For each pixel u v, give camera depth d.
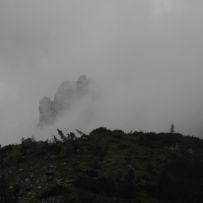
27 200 19.22
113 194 19.83
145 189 21.27
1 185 20.14
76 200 18.75
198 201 20.73
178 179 22.95
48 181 21.14
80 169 22.66
